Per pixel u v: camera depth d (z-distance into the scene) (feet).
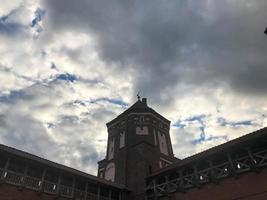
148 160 87.51
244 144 57.47
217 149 60.29
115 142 104.73
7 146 56.49
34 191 58.59
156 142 100.27
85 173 69.72
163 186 71.10
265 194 50.93
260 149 57.11
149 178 77.25
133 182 82.02
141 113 106.63
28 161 59.47
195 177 63.52
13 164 58.59
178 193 66.44
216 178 59.67
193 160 64.08
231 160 58.85
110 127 112.78
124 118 108.27
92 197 70.23
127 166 89.92
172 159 101.76
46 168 63.10
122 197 77.20
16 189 55.57
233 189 56.29
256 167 53.93
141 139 98.32
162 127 109.81
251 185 53.88
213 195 59.11
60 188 63.93
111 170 97.09
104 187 75.20
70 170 65.98
